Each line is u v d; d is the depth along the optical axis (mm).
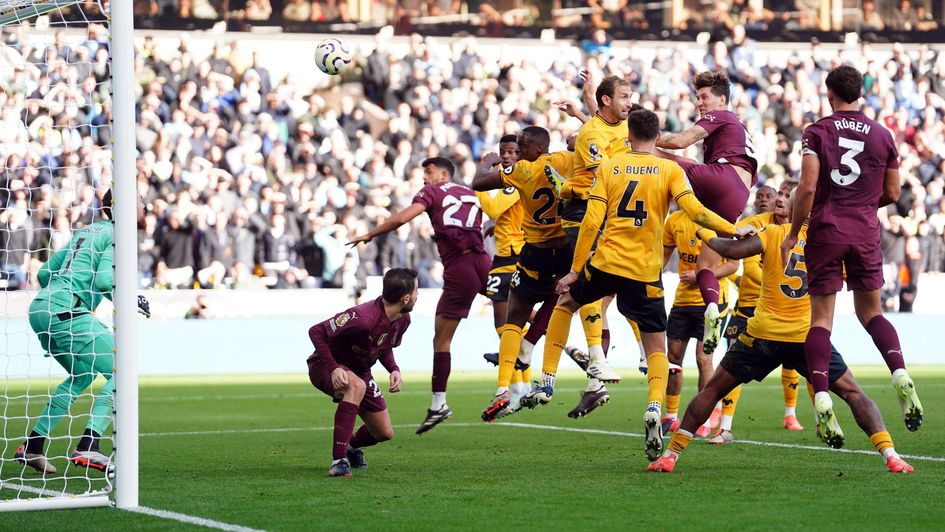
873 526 7082
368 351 9625
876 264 9352
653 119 9977
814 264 9266
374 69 35094
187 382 21484
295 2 36062
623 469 9945
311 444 12359
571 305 11359
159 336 29016
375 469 10078
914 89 37062
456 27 37281
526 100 35188
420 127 34000
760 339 9414
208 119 32250
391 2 36938
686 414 9703
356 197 32500
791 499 8133
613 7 38000
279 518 7461
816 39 37375
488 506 7918
